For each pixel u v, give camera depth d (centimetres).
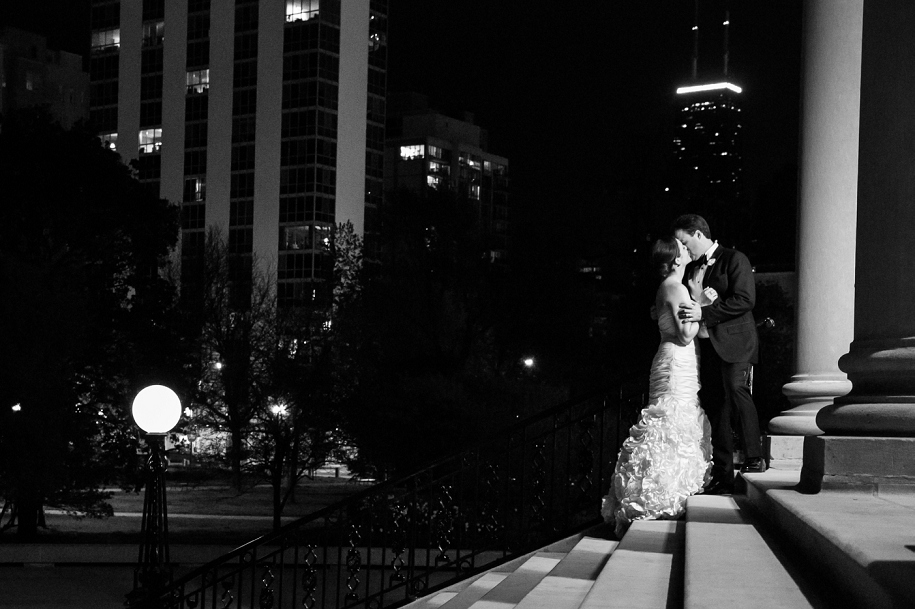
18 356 3656
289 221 12131
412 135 16725
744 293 907
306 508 5953
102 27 13712
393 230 4953
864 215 648
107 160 4638
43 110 4581
